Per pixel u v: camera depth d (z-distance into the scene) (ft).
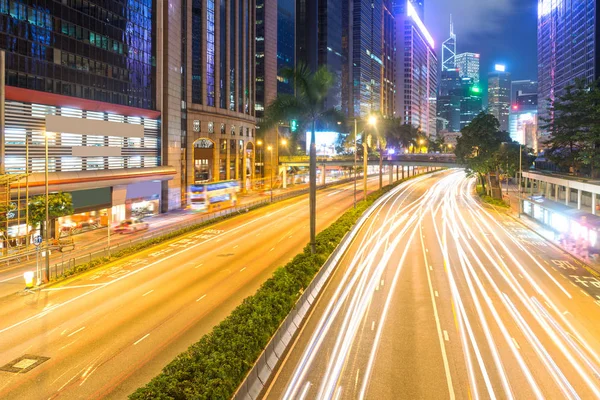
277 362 65.46
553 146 246.27
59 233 171.53
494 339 73.61
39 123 163.53
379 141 326.44
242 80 355.97
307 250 120.37
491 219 219.82
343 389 57.93
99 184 187.32
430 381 59.88
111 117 202.80
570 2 509.76
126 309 88.99
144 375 62.34
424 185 439.22
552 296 97.19
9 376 62.34
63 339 74.69
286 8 518.78
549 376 61.36
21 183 149.69
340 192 349.41
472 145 312.71
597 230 146.72
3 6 149.79
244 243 155.63
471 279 110.52
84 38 186.91
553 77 577.84
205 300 94.17
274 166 420.77
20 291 101.71
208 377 52.01
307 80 126.21
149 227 196.24
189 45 284.20
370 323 80.59
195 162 293.02
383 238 166.71
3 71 147.23
